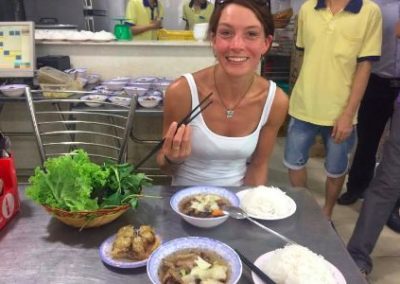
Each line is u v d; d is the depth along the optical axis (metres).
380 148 2.66
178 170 1.34
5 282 0.75
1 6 3.30
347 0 1.94
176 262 0.77
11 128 2.74
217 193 1.07
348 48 1.96
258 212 0.99
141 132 2.83
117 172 0.96
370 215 1.78
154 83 2.50
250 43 1.03
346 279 0.77
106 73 2.78
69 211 0.86
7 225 0.94
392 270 1.92
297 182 2.37
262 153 1.40
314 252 0.85
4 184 0.96
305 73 2.12
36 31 2.70
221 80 1.18
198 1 3.87
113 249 0.83
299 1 4.23
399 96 1.70
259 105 1.25
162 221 0.97
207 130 1.23
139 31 3.25
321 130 2.23
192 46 2.69
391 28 2.25
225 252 0.79
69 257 0.83
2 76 2.41
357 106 2.05
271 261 0.78
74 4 4.04
